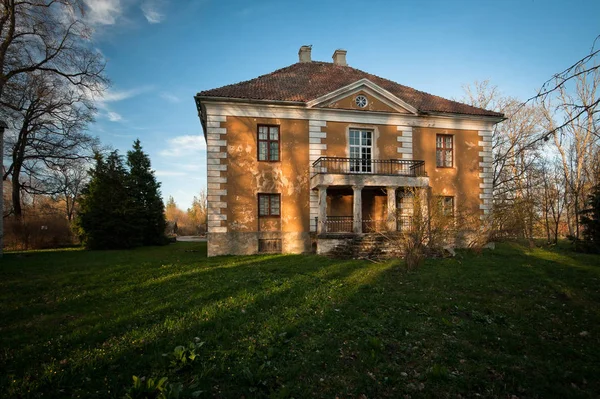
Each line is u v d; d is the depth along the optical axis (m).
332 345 5.21
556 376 4.45
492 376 4.48
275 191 18.03
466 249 17.64
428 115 20.16
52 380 4.04
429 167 20.34
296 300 7.59
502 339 5.66
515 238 18.20
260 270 11.53
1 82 18.16
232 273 10.88
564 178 27.78
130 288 8.78
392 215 17.44
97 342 5.19
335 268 11.78
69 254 18.33
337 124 19.06
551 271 11.53
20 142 25.16
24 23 18.50
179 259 15.13
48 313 6.76
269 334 5.54
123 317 6.33
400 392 4.04
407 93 22.53
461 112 20.53
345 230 19.50
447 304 7.46
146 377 4.17
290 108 18.36
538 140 6.35
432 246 14.24
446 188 20.48
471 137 21.14
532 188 27.38
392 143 19.83
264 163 17.97
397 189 19.00
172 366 4.39
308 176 18.53
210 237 17.05
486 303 7.74
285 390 3.87
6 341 5.20
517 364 4.80
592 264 13.26
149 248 23.61
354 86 19.00
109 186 24.52
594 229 18.86
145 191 27.55
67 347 5.04
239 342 5.25
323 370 4.51
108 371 4.30
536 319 6.76
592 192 20.75
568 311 7.29
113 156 25.67
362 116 19.41
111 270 11.59
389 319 6.44
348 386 4.14
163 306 7.03
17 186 25.67
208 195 17.19
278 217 18.05
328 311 6.77
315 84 20.73
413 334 5.78
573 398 3.98
